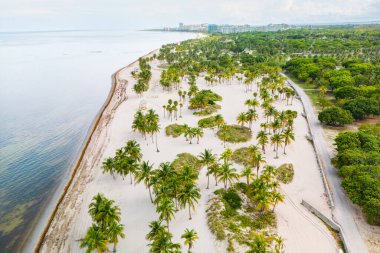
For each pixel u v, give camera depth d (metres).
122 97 183.00
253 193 71.62
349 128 123.00
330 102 154.00
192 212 73.81
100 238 55.34
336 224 67.31
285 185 84.94
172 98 176.12
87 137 127.38
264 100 150.12
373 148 86.69
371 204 63.94
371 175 72.12
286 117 116.12
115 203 79.12
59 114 165.50
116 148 111.88
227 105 160.25
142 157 103.25
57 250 65.81
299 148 107.94
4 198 86.56
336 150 99.75
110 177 92.06
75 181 92.75
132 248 64.19
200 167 95.00
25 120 155.75
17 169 103.38
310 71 198.62
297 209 74.56
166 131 124.00
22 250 66.75
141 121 115.38
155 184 71.06
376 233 64.81
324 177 86.69
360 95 144.38
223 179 76.00
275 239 59.66
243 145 110.06
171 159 101.06
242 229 65.62
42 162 108.44
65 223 74.06
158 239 53.34
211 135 119.88
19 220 76.88
